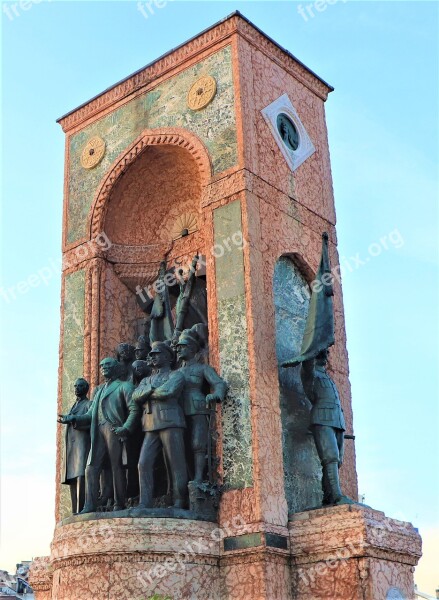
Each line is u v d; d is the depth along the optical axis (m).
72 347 21.41
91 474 18.02
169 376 18.06
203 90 20.67
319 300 18.55
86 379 20.72
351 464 20.19
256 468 17.02
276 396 18.03
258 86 20.67
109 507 18.02
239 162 19.44
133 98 22.22
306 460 18.70
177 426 17.62
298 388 19.17
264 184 19.77
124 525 16.42
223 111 20.17
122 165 21.73
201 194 20.22
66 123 23.70
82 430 18.88
